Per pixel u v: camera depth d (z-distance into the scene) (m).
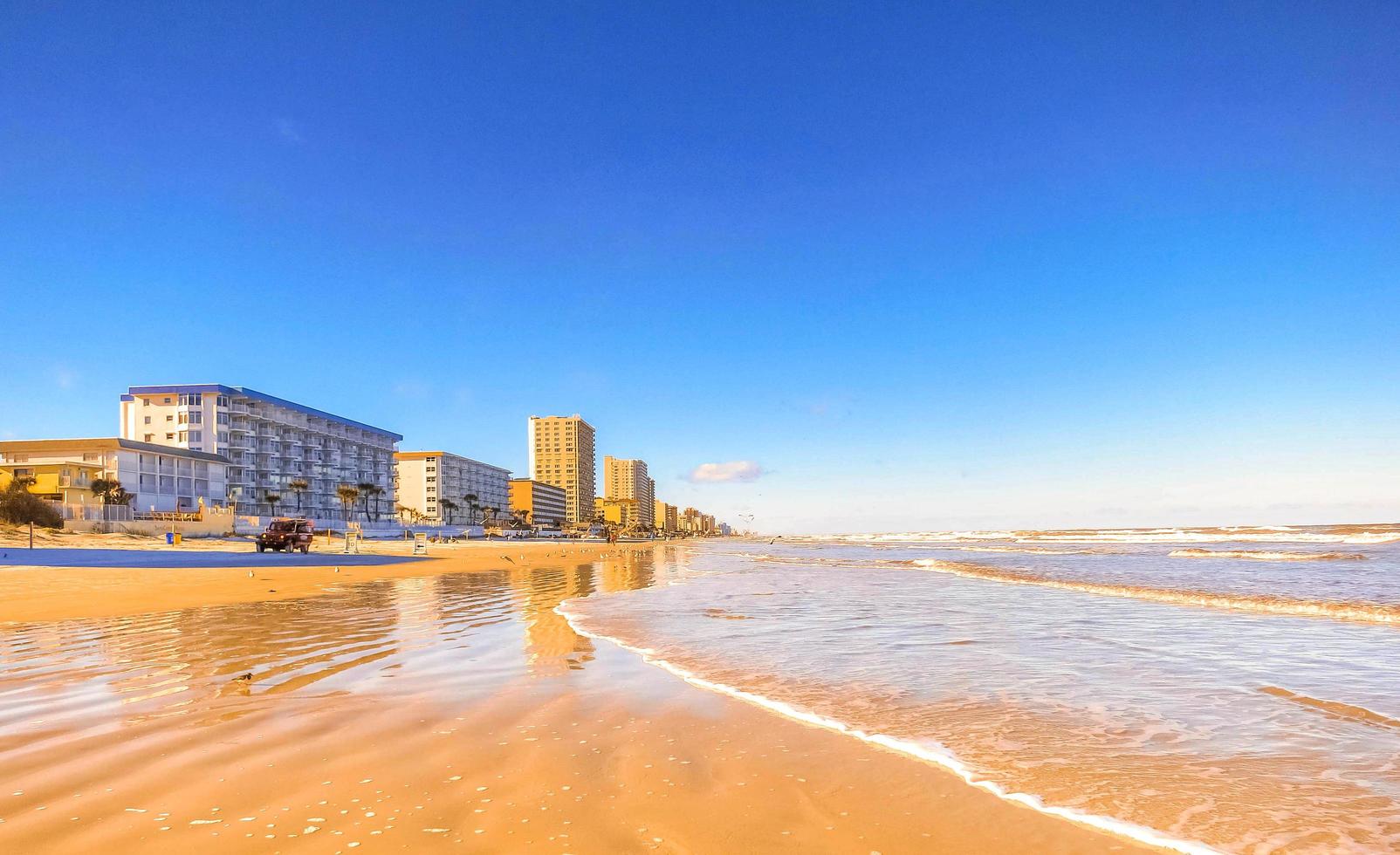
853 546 97.44
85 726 6.42
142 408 103.25
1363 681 8.70
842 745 6.07
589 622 14.66
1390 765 5.62
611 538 143.62
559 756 5.65
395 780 5.06
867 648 11.22
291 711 7.03
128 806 4.52
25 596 18.92
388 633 12.82
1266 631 13.07
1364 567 31.61
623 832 4.22
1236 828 4.43
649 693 8.01
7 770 5.21
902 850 4.07
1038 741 6.26
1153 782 5.25
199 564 34.44
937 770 5.48
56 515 57.28
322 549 62.97
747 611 16.83
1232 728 6.68
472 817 4.41
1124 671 9.38
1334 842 4.24
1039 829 4.40
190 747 5.79
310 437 123.31
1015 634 12.73
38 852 3.85
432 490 182.25
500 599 20.14
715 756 5.75
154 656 10.27
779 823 4.43
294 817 4.38
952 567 34.25
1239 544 68.38
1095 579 25.94
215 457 97.38
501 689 8.14
